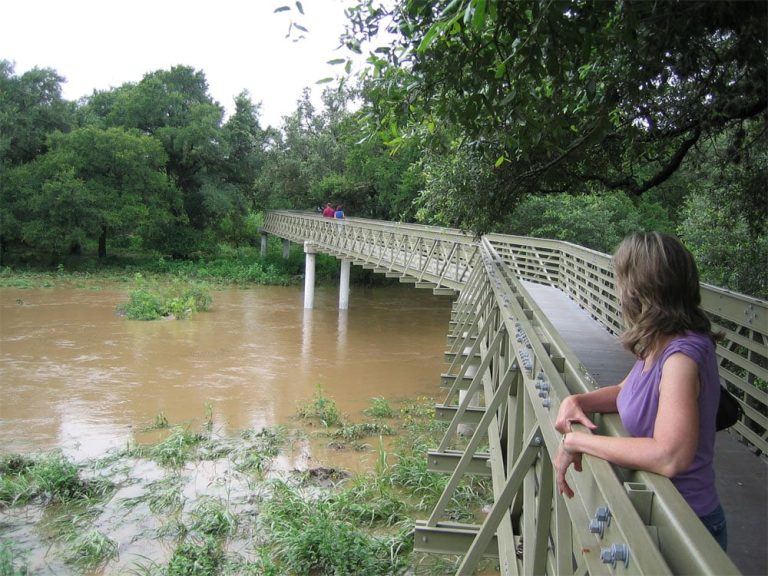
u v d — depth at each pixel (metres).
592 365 6.81
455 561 5.89
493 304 6.93
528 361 3.07
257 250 41.56
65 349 15.42
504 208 7.61
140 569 5.91
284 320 20.98
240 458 8.71
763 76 3.92
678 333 1.56
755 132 5.79
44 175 30.62
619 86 4.14
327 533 6.07
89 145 31.25
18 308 21.00
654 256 1.60
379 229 19.17
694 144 6.45
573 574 2.13
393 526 6.68
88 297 23.86
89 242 32.97
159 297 22.64
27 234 29.38
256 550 6.20
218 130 36.16
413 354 16.28
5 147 30.33
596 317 10.69
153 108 35.56
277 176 36.38
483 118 4.13
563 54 3.32
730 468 3.91
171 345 16.33
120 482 7.91
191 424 10.30
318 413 10.80
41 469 7.86
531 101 4.08
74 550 6.20
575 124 5.11
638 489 1.41
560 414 1.87
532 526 2.93
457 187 7.34
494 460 4.59
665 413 1.43
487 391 6.49
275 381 13.15
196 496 7.45
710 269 10.24
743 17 3.21
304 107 37.12
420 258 16.44
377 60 3.90
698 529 1.10
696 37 3.49
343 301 23.47
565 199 20.81
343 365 14.82
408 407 11.27
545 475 2.57
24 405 11.09
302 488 7.70
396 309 24.67
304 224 27.92
